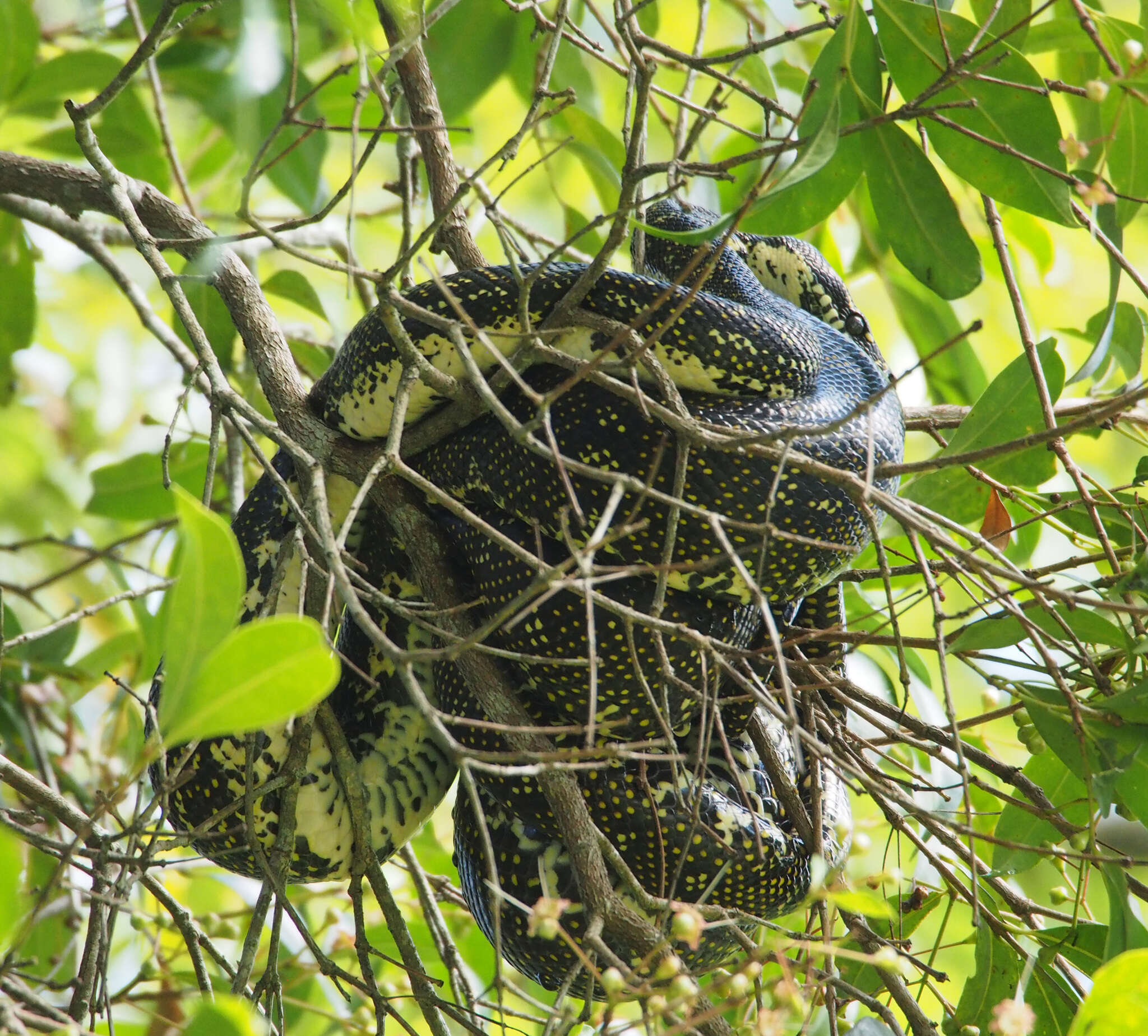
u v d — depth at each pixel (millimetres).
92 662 10922
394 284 6219
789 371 7070
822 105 6551
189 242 6883
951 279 7691
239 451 9055
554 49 5730
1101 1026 4934
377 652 7891
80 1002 5930
